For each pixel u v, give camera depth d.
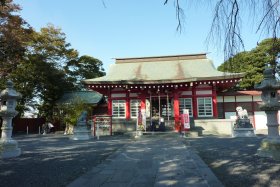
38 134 27.08
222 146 12.66
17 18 23.11
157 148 12.59
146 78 24.75
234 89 31.80
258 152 9.56
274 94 9.44
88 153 11.47
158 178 6.75
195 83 22.78
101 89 24.98
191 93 24.25
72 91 34.38
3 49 21.92
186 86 22.98
